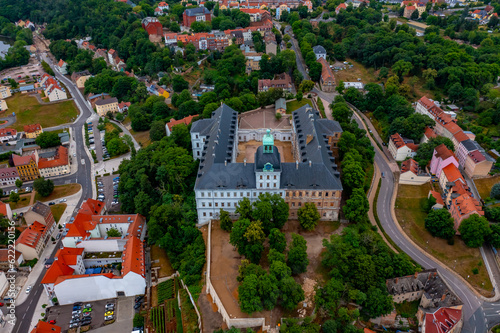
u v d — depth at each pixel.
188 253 188.12
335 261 162.75
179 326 160.00
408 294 167.38
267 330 144.12
